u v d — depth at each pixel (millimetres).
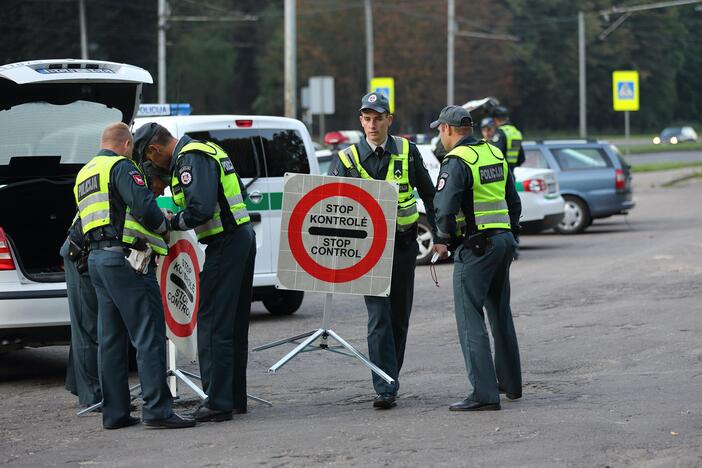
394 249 18984
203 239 17984
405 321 19375
